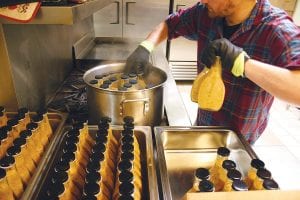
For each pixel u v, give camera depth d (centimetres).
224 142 103
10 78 97
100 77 110
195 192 61
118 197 61
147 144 88
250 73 78
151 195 69
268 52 94
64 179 63
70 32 172
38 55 120
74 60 178
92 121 104
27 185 69
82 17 79
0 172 62
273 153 245
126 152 75
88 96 101
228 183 67
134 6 279
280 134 272
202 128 100
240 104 109
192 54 337
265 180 67
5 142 76
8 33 93
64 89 147
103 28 285
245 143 94
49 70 134
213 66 80
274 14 94
